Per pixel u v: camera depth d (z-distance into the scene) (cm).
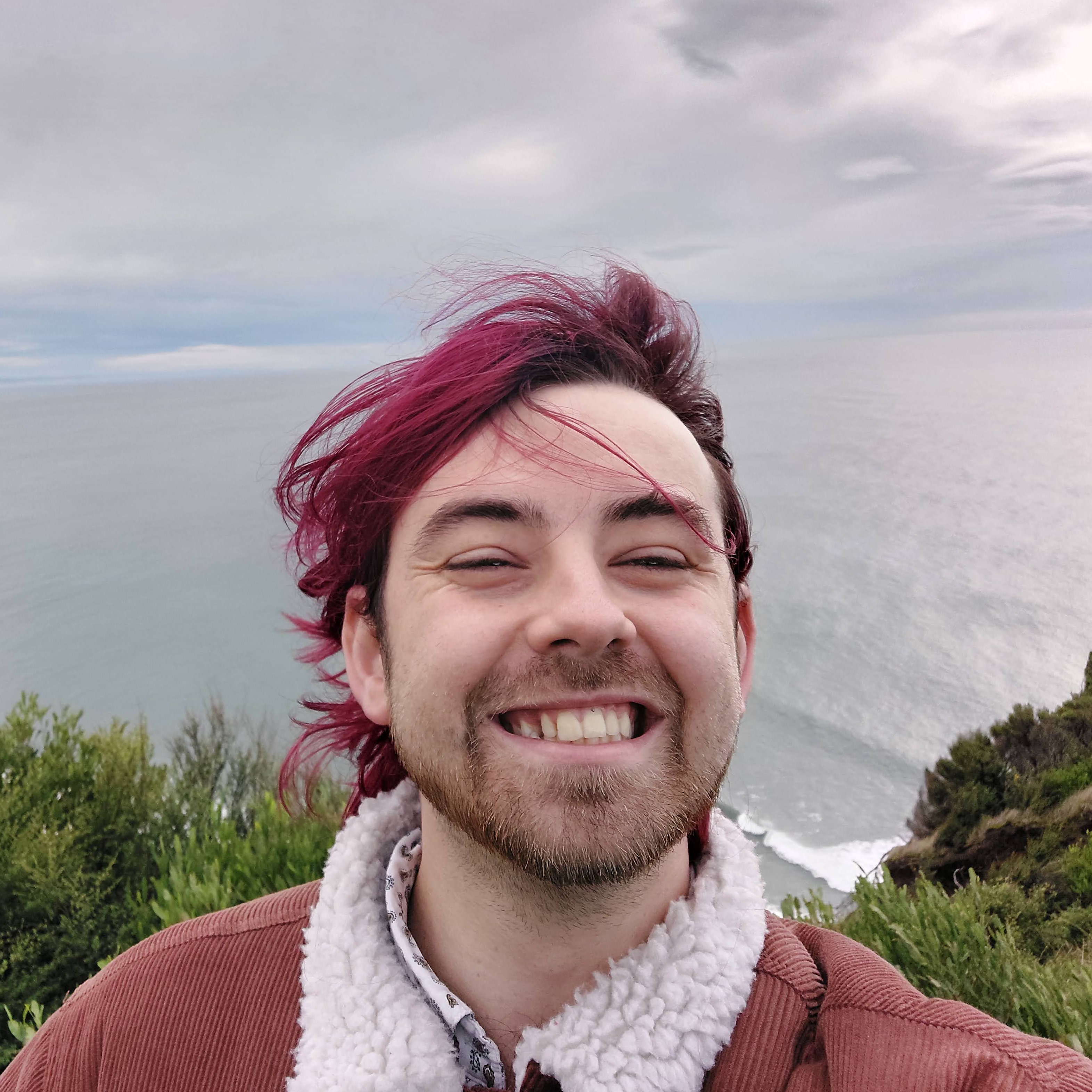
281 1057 91
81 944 491
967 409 17462
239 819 576
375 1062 82
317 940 93
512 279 115
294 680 4681
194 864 326
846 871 2533
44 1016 457
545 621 85
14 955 476
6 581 7600
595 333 106
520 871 86
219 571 7575
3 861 499
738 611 123
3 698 4756
